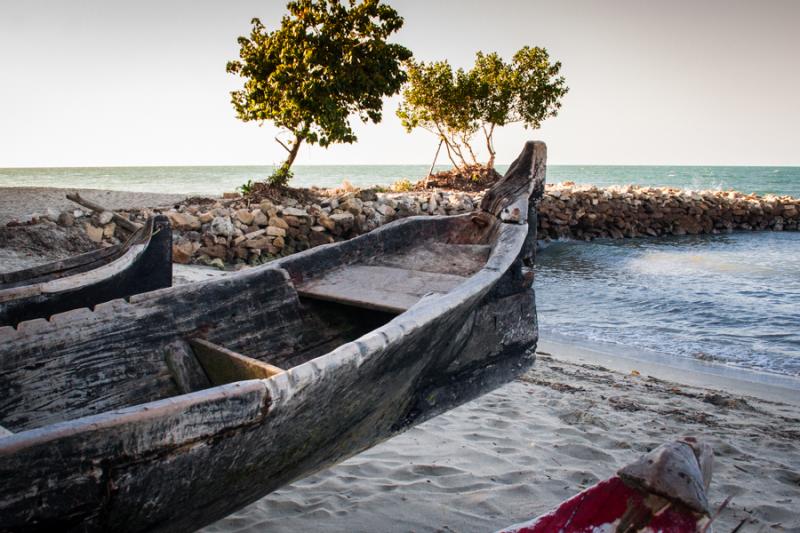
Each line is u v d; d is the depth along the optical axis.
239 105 16.98
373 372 2.42
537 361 6.55
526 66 26.38
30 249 9.82
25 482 1.43
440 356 3.20
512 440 4.07
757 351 7.58
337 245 4.13
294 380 1.98
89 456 1.53
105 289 3.86
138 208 15.08
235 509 2.34
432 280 3.77
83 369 2.79
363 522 2.94
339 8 16.17
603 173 121.94
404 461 3.72
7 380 2.58
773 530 2.95
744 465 3.75
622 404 4.93
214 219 13.09
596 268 15.65
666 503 1.43
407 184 25.39
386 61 17.02
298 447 2.29
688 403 5.11
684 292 11.90
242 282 3.49
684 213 25.69
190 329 3.21
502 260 3.51
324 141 16.52
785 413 5.02
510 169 4.38
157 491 1.72
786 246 21.33
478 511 3.06
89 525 1.60
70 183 56.16
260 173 109.75
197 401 1.72
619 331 8.64
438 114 25.95
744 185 72.44
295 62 15.77
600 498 1.53
